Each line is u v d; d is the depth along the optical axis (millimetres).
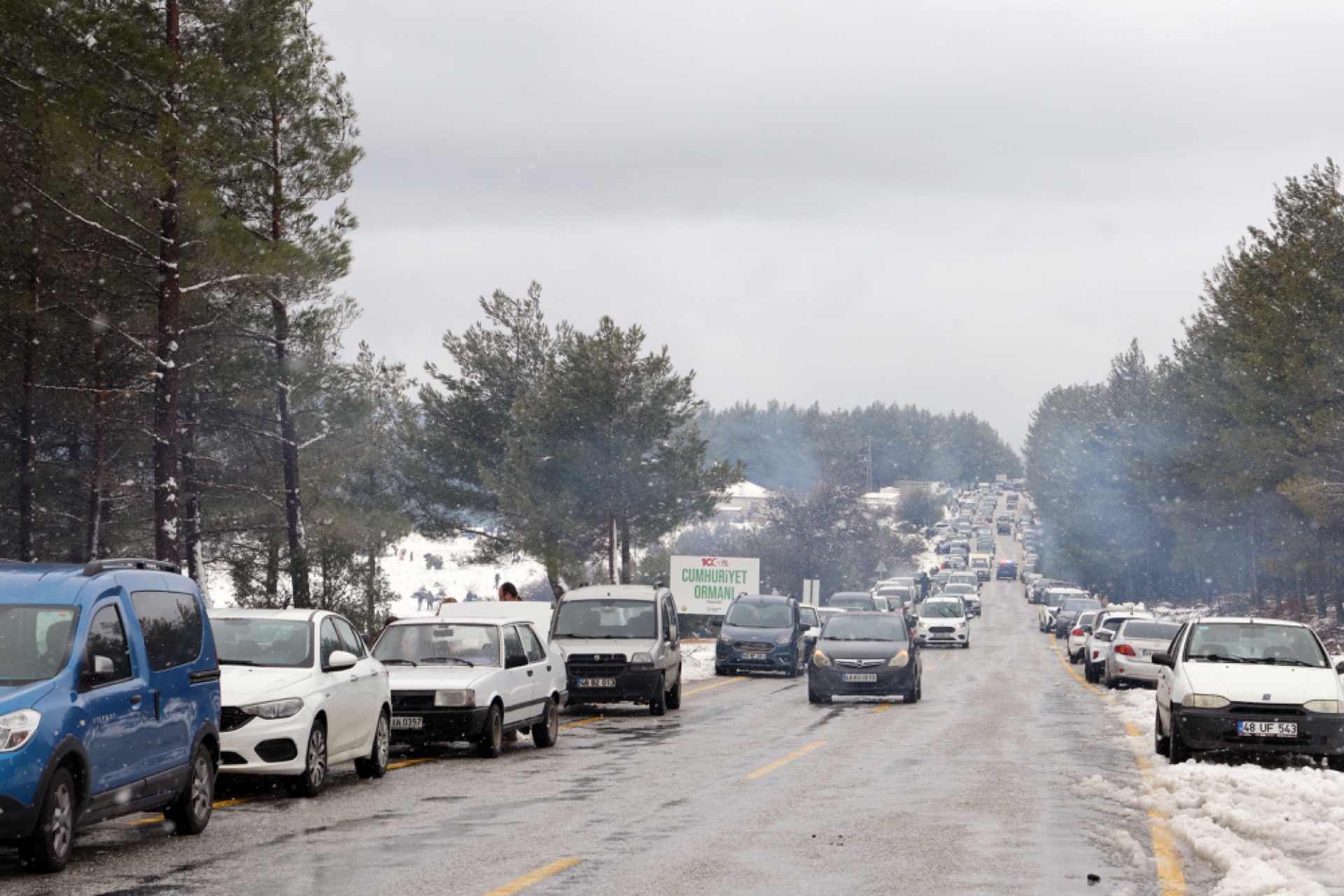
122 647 22172
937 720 50688
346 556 70750
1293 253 115812
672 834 23781
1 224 57594
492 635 40094
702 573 105375
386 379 109375
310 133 70250
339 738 30906
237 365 72938
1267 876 19031
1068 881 19547
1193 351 165000
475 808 27359
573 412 110375
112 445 76750
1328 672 35500
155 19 59438
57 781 19812
